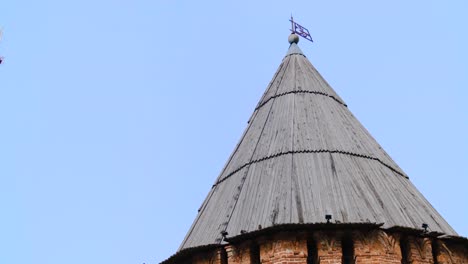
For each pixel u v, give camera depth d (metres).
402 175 33.75
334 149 31.89
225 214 30.95
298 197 29.52
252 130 35.00
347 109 35.97
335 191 29.78
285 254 27.48
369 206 29.45
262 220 29.08
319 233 27.84
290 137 32.53
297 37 38.50
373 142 34.47
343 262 27.72
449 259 29.39
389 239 28.16
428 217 31.02
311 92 35.00
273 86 36.47
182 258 30.05
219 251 29.09
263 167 31.89
